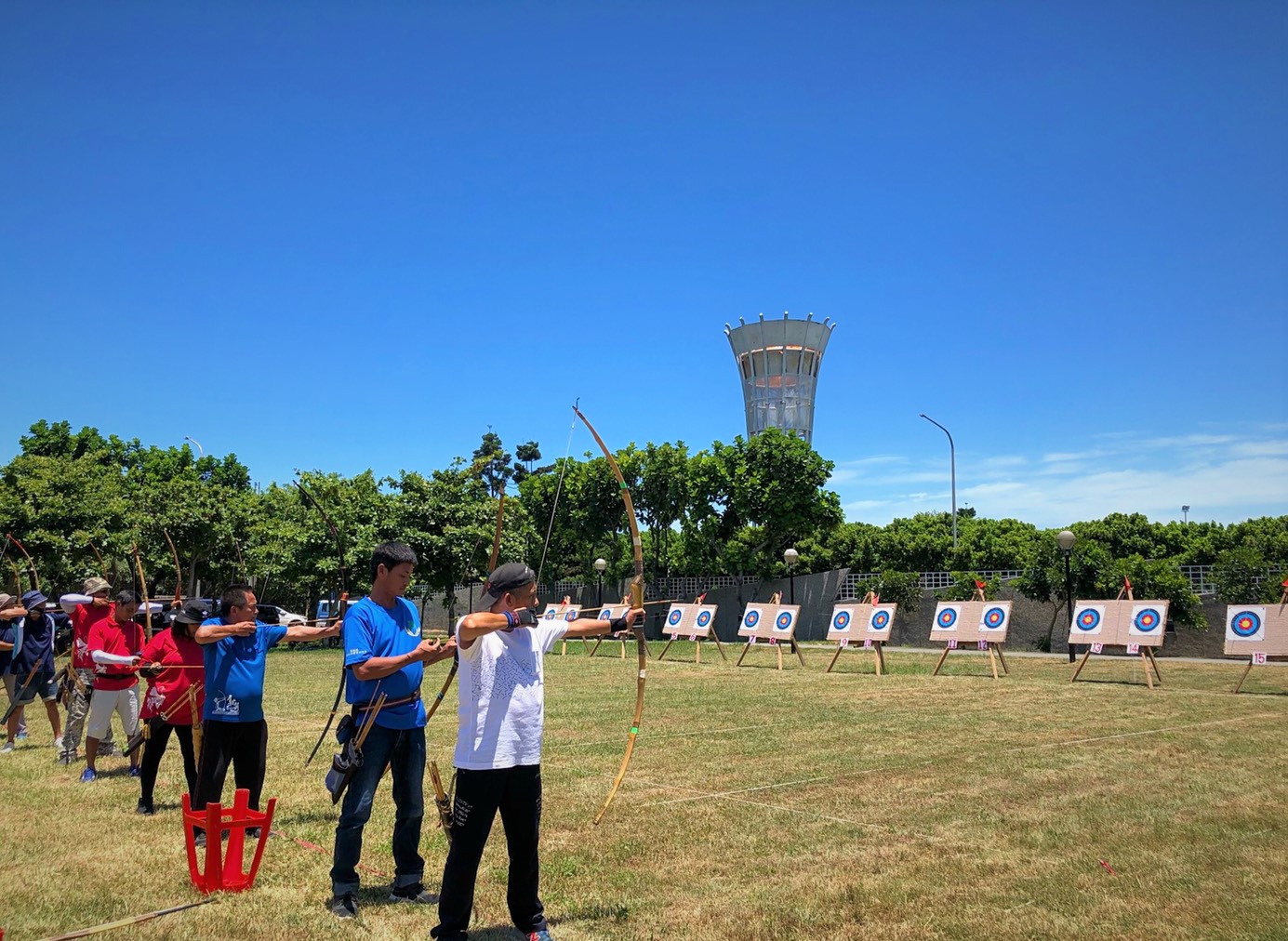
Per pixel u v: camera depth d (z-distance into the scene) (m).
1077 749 10.00
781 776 8.73
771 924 4.95
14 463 31.59
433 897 5.41
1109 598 27.67
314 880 5.76
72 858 6.17
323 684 18.53
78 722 9.88
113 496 34.28
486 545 35.53
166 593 39.19
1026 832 6.72
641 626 5.55
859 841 6.56
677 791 8.15
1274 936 4.70
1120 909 5.13
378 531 34.78
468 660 4.72
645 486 42.81
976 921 4.98
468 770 4.59
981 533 45.16
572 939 4.75
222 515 34.94
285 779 8.84
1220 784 8.23
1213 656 26.48
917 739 10.77
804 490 40.09
